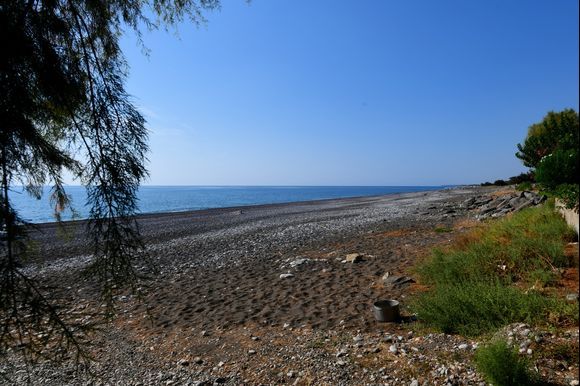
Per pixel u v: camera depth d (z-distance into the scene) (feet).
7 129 7.88
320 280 30.66
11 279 7.70
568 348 13.64
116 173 9.58
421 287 25.68
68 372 16.97
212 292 30.32
